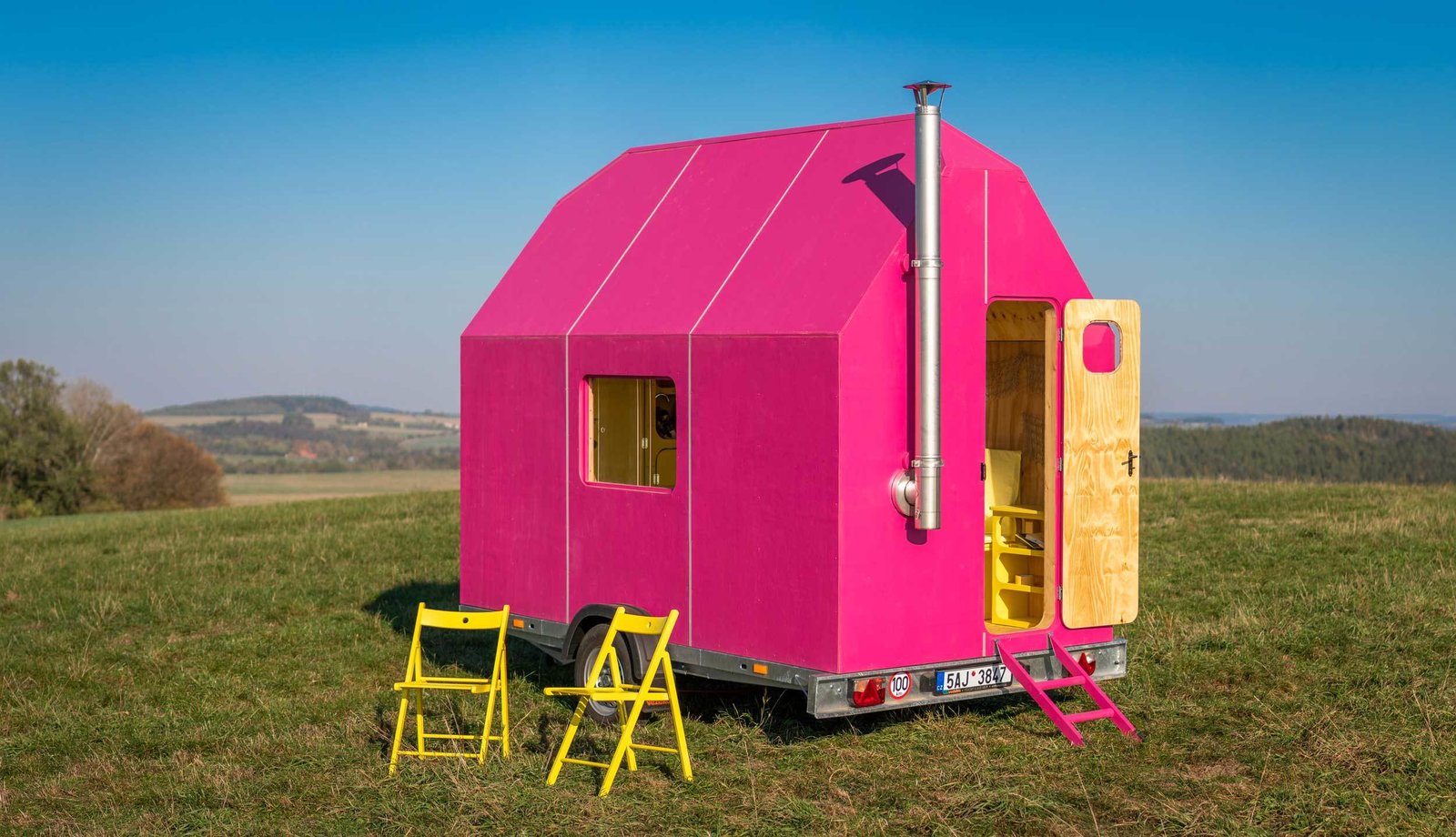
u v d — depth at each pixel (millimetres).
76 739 8688
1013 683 7773
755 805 6676
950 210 7543
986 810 6621
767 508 7504
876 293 7234
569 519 8922
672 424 8992
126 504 54719
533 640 9242
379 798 7027
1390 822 6320
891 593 7328
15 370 52781
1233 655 9703
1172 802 6637
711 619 7844
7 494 51594
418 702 7930
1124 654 8273
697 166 9258
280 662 10898
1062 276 8008
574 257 9531
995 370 9164
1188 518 17234
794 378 7344
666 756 7715
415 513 21547
